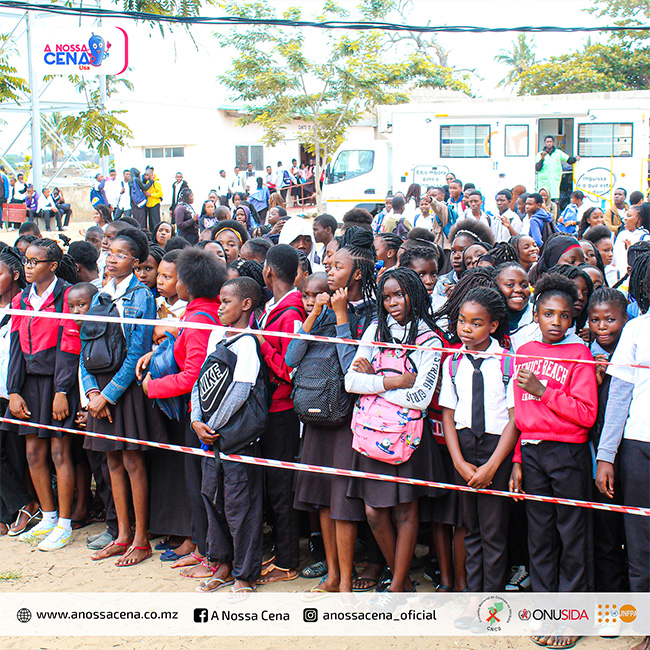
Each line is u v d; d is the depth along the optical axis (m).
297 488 4.35
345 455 4.12
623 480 3.74
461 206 11.86
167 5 10.20
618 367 3.73
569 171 17.45
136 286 4.97
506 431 3.83
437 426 4.20
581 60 36.81
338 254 4.33
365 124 33.03
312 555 4.84
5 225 21.64
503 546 3.93
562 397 3.70
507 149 17.41
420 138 17.80
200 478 4.73
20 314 4.54
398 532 4.09
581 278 4.50
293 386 4.59
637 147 16.91
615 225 12.27
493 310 3.93
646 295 4.24
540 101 17.30
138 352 4.79
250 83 26.97
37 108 14.48
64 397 5.11
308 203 29.95
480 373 3.91
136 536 4.89
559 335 3.83
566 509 3.75
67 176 30.28
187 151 30.34
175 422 4.91
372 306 4.39
